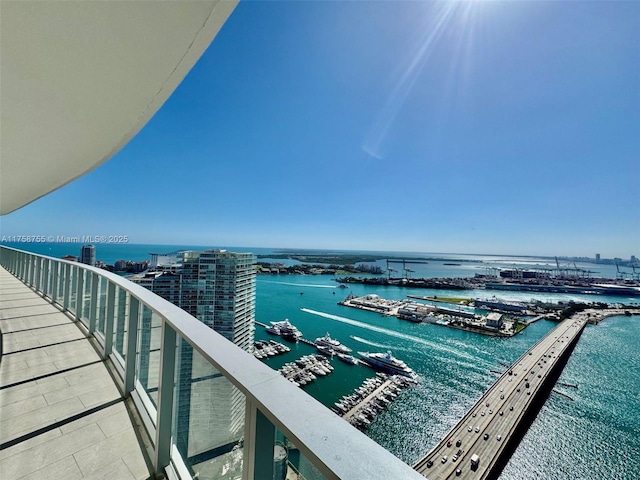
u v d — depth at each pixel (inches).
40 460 50.9
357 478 14.5
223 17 43.9
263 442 22.0
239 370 26.3
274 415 19.4
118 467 49.9
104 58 48.7
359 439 17.4
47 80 52.4
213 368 35.7
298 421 18.7
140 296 61.4
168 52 49.7
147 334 64.5
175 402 49.2
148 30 43.8
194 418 41.4
